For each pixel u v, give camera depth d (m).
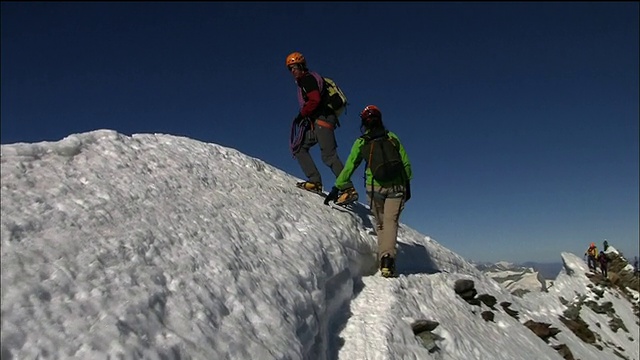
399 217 6.27
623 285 17.66
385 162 5.98
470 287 7.11
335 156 6.76
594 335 11.02
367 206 7.79
